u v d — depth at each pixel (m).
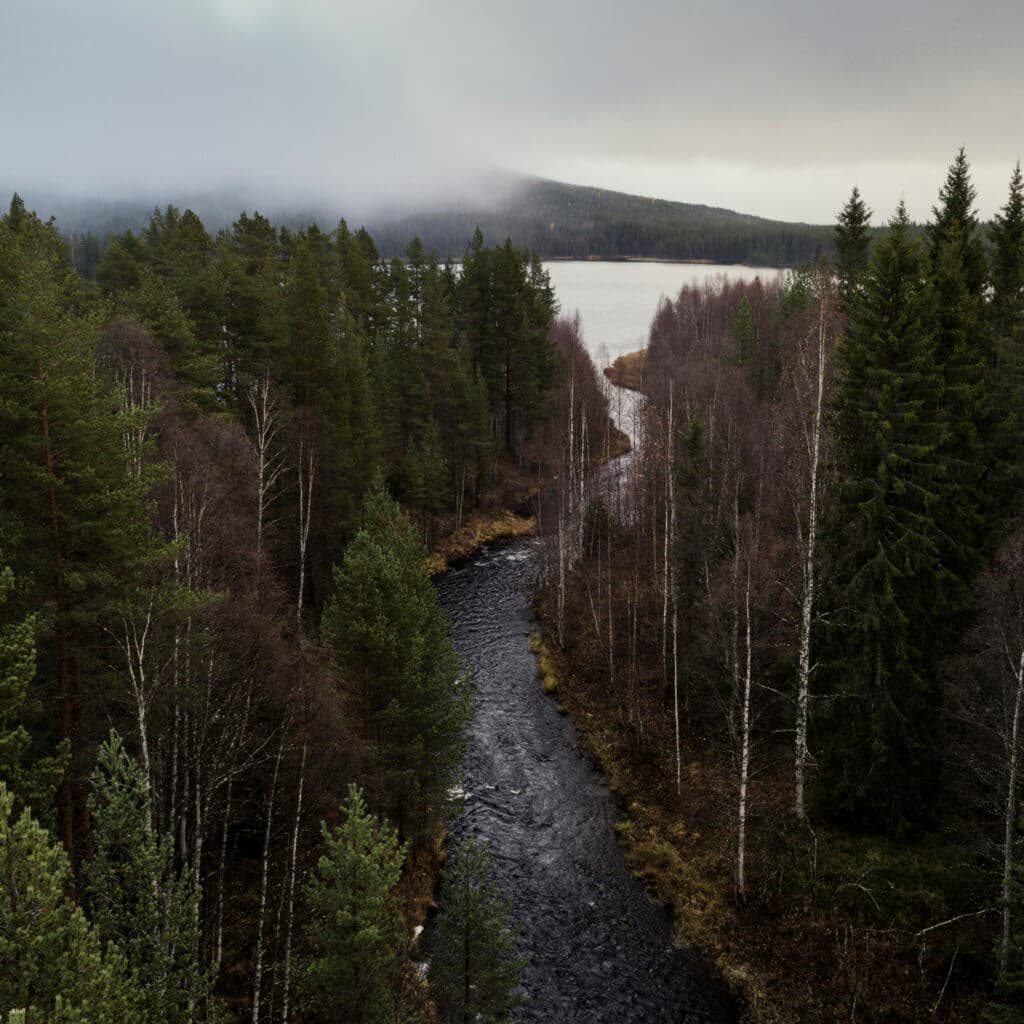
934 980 20.89
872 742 23.56
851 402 23.44
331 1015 15.65
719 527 35.00
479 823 30.84
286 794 20.31
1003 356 28.81
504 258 70.50
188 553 23.66
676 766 32.62
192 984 13.47
